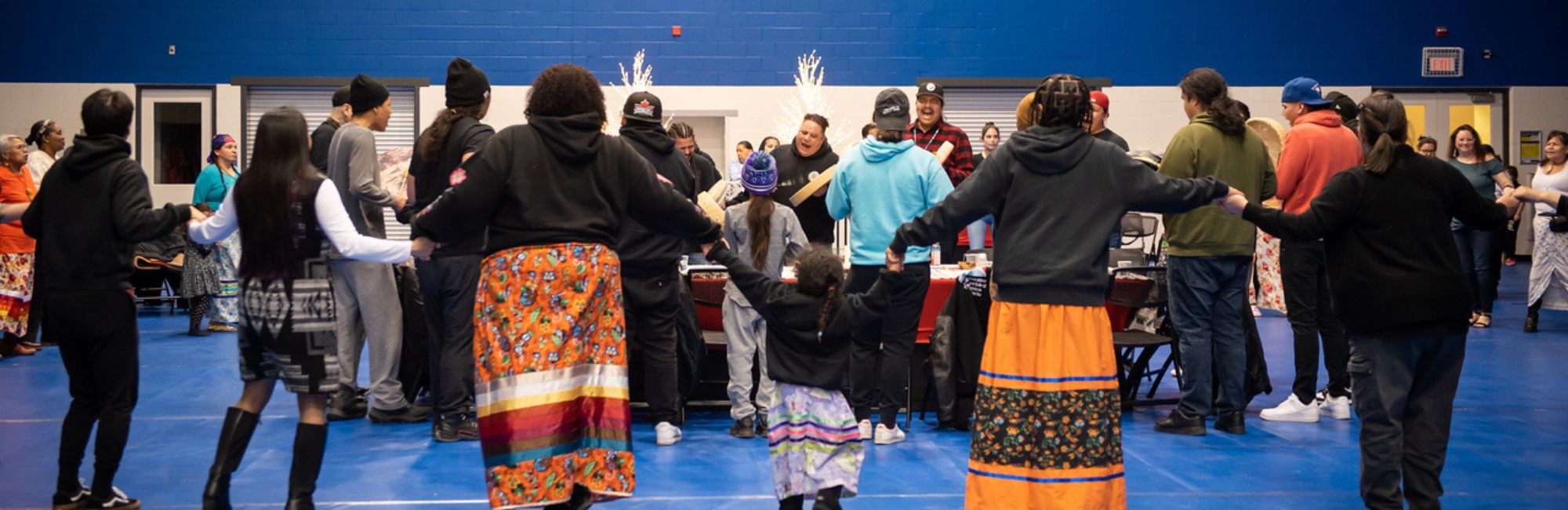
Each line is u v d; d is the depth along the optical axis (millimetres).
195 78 14484
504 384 3125
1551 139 9344
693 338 5453
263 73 14531
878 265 5082
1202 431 5438
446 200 3164
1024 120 5082
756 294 3619
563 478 3146
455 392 5172
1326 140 5496
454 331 5176
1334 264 3754
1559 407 6121
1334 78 15203
